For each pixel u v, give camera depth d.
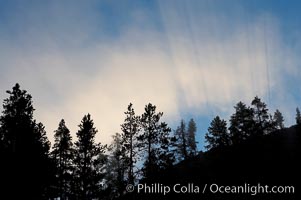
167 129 34.06
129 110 35.09
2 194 20.67
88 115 33.12
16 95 24.80
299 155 37.06
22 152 22.52
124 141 34.12
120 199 33.22
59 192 30.03
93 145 31.70
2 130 23.03
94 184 30.17
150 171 32.47
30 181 22.27
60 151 38.09
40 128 27.22
